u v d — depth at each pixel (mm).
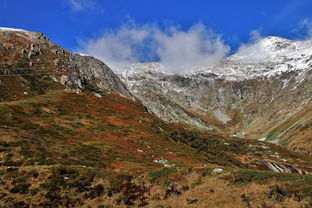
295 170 87875
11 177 28266
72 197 27266
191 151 72312
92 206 26328
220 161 73812
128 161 49469
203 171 31766
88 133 63000
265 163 92625
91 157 46125
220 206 24438
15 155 36406
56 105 77688
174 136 89312
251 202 24031
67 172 31672
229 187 27375
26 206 24484
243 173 29562
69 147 48312
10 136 41531
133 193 28859
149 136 74250
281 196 24109
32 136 46250
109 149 54594
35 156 37906
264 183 26984
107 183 30453
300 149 192625
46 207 25016
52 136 52281
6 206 23781
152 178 31516
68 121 67250
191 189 28484
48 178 29328
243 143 164750
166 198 27422
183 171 32375
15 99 95750
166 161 55594
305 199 22969
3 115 53969
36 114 63781
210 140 153250
